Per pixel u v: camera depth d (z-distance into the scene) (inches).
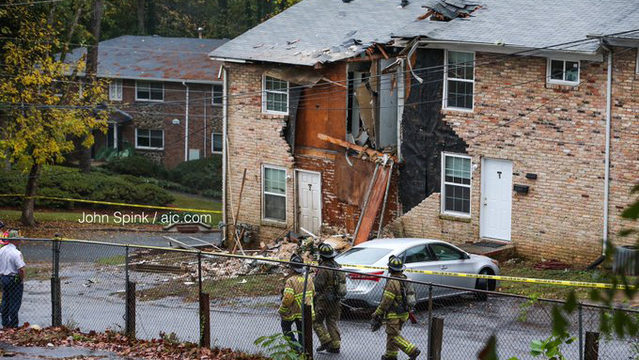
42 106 1395.2
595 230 932.0
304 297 530.0
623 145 901.2
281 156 1222.9
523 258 993.5
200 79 2201.0
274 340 523.2
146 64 2273.6
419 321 623.5
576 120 935.7
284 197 1234.0
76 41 2338.8
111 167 2191.2
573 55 922.1
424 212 1077.8
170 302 737.0
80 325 666.8
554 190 961.5
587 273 888.3
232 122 1274.6
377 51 1115.9
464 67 1026.1
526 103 973.8
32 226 1541.6
